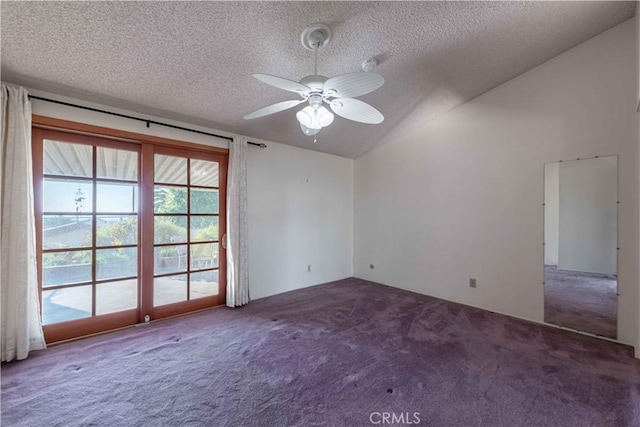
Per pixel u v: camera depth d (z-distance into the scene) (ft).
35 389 5.94
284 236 13.52
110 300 9.03
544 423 5.08
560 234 9.30
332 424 5.02
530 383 6.23
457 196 12.00
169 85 8.16
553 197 9.42
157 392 5.90
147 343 8.09
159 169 9.94
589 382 6.25
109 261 9.00
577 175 8.93
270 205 12.97
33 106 7.54
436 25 7.18
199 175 10.95
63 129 8.10
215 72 7.85
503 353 7.57
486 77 10.01
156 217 9.88
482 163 11.18
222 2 5.73
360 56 7.91
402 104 11.27
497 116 10.70
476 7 6.79
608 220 8.42
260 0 5.75
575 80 8.92
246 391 5.95
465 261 11.73
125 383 6.19
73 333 8.37
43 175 7.94
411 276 13.78
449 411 5.37
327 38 6.91
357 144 14.61
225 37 6.62
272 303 11.76
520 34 7.99
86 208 8.61
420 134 13.33
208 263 11.20
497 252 10.77
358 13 6.43
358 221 16.60
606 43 8.34
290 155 13.79
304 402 5.61
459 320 9.92
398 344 8.09
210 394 5.85
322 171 15.25
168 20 6.00
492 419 5.17
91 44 6.37
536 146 9.77
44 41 6.13
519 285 10.19
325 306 11.41
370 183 15.85
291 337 8.54
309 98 6.06
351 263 16.79
